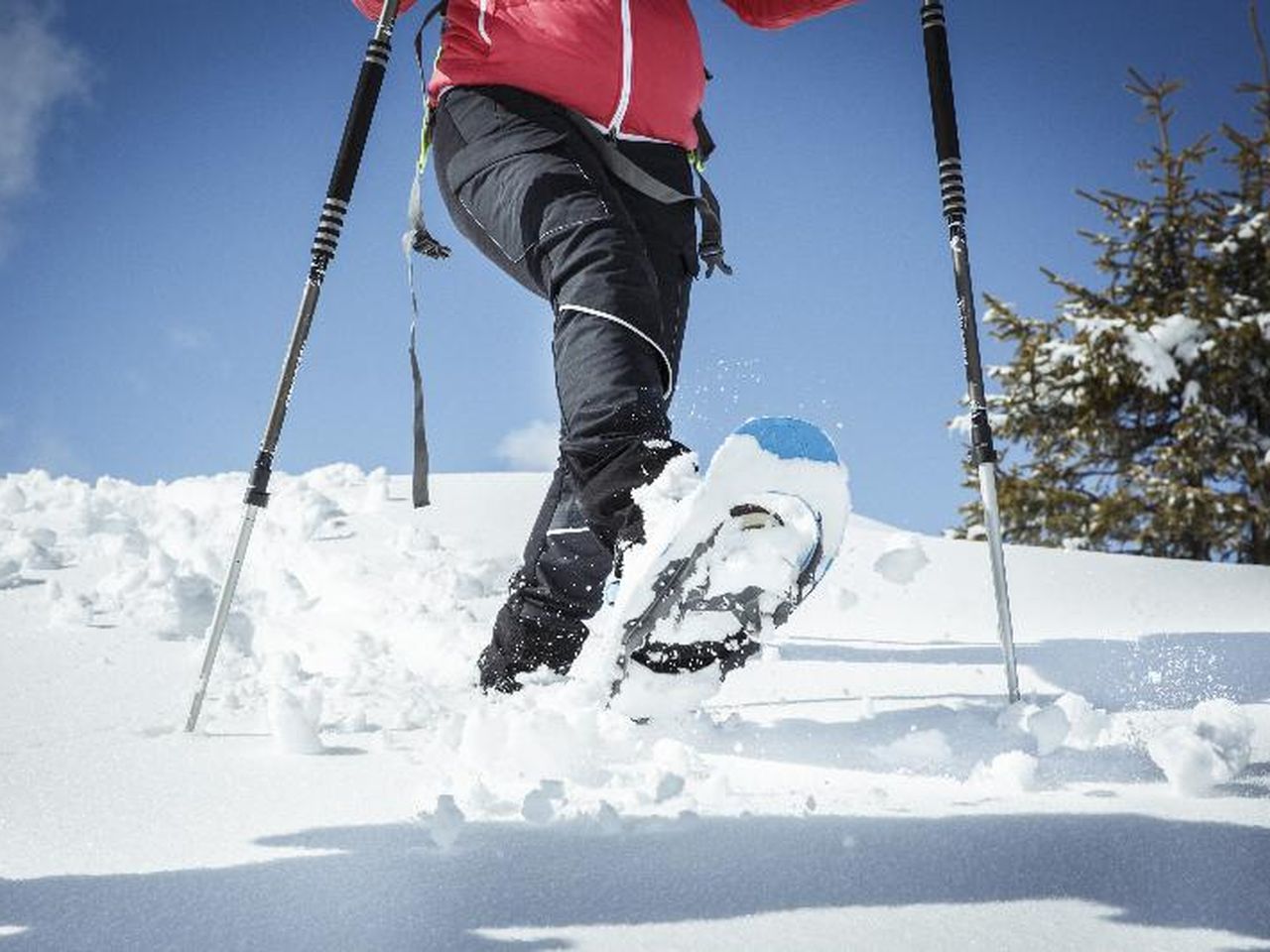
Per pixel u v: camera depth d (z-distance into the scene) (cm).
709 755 182
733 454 167
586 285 205
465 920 113
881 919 113
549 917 114
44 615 327
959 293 228
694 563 173
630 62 236
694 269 251
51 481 591
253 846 136
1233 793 154
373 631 303
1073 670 259
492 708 176
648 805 151
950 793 157
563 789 149
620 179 236
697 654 188
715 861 128
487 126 234
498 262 235
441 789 160
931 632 331
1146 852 130
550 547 230
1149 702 224
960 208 232
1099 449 1496
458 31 240
